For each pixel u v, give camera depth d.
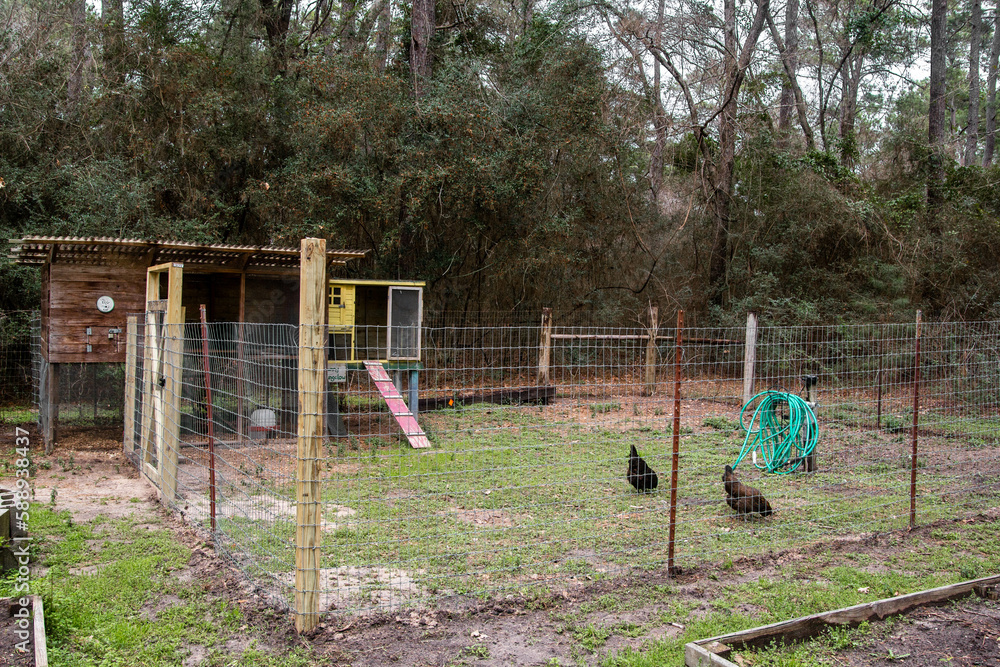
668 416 13.05
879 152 22.75
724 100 20.03
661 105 20.73
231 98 15.88
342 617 4.56
